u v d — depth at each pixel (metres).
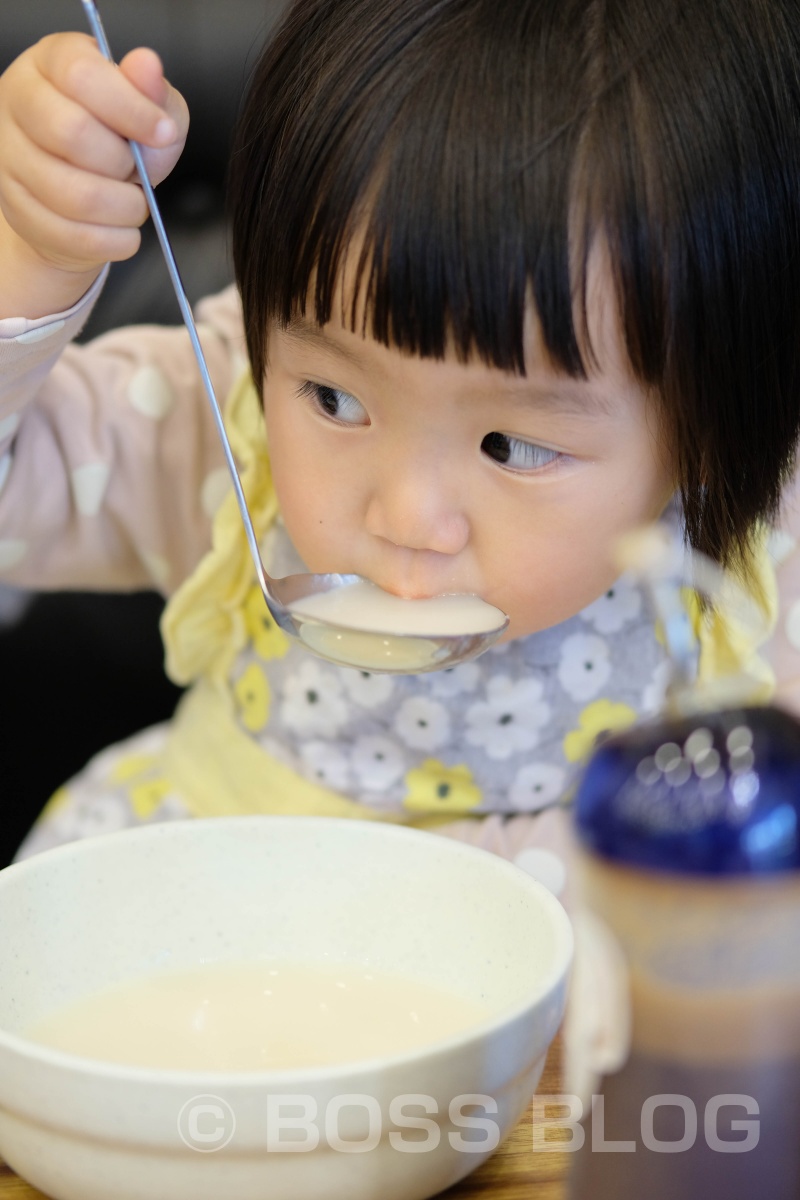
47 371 0.92
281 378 0.76
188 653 1.08
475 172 0.66
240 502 0.73
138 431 1.09
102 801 1.12
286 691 1.05
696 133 0.70
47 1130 0.48
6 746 1.49
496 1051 0.49
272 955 0.66
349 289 0.68
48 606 1.47
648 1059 0.41
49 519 1.09
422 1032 0.60
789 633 1.09
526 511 0.73
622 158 0.68
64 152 0.68
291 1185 0.48
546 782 1.04
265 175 0.73
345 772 1.04
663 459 0.75
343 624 0.71
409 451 0.71
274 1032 0.60
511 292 0.66
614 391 0.71
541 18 0.69
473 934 0.64
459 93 0.67
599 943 0.41
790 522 1.05
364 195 0.67
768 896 0.39
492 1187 0.53
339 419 0.75
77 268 0.80
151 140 0.68
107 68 0.67
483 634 0.72
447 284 0.66
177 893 0.66
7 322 0.81
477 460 0.72
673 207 0.69
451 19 0.69
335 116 0.69
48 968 0.62
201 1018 0.61
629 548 0.46
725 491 0.79
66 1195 0.50
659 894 0.39
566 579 0.76
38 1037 0.59
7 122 0.70
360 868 0.66
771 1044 0.40
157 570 1.15
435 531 0.72
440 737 1.03
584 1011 0.43
